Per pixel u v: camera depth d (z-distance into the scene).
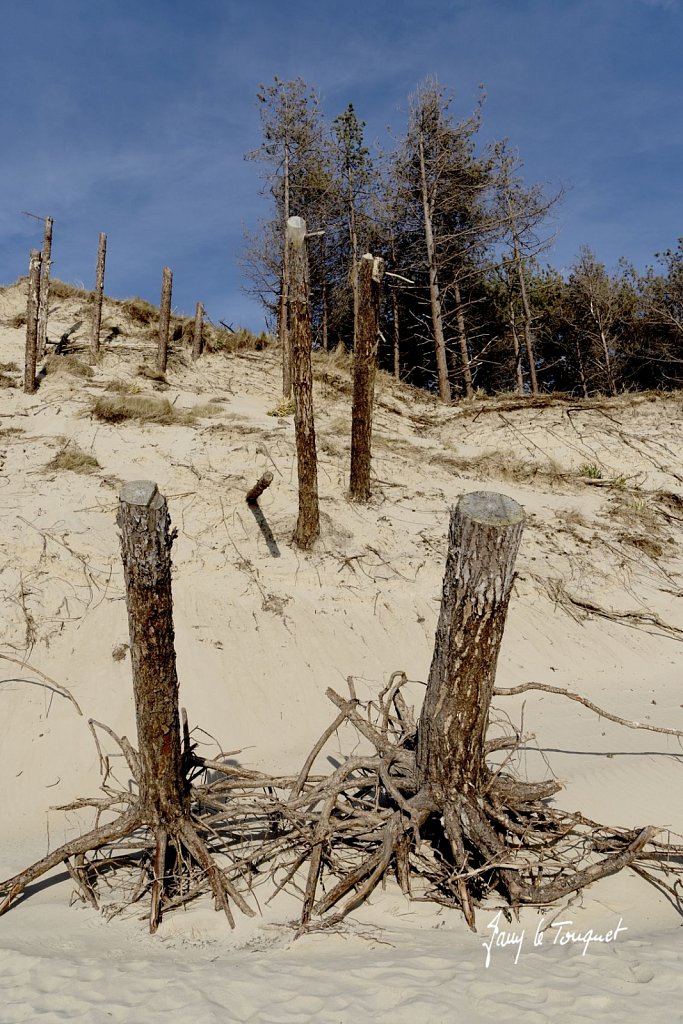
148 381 18.48
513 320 31.20
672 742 7.76
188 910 4.81
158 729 4.98
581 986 3.78
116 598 9.48
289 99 24.88
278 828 5.62
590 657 10.63
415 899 4.80
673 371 32.75
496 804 5.11
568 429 18.48
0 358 18.98
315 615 10.21
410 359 35.16
